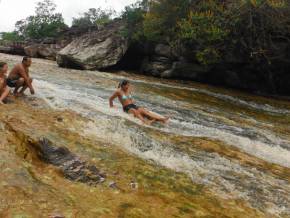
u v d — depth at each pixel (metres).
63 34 22.47
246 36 12.94
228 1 13.73
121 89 6.34
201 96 11.07
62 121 5.04
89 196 3.21
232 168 4.70
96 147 4.44
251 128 7.22
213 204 3.62
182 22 14.09
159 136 5.36
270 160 5.46
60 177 3.44
